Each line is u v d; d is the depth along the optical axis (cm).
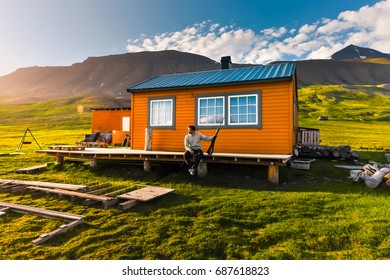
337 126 4447
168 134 1212
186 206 655
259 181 852
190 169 852
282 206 641
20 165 1231
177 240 487
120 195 700
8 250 467
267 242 483
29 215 622
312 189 788
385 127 4328
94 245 477
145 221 575
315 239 480
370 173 852
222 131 1112
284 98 1019
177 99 1205
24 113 9075
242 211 618
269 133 1036
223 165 1028
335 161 1302
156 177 938
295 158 1286
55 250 465
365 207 618
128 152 1059
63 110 9344
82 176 1005
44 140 2691
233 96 1102
